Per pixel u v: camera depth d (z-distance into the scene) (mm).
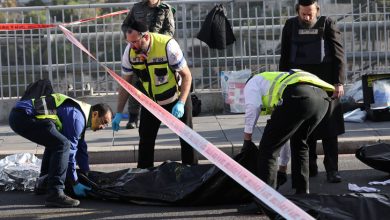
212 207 7105
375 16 12242
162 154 9250
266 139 6527
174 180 7371
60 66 12219
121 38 12250
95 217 6848
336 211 6020
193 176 7352
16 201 7488
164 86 7328
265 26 12250
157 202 7215
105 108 7238
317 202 6172
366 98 10734
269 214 5945
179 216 6824
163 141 9719
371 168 8578
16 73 12164
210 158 4680
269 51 12281
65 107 7125
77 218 6832
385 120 10672
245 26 12266
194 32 12211
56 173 7133
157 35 7277
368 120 10797
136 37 7117
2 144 9953
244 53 12289
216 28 11719
